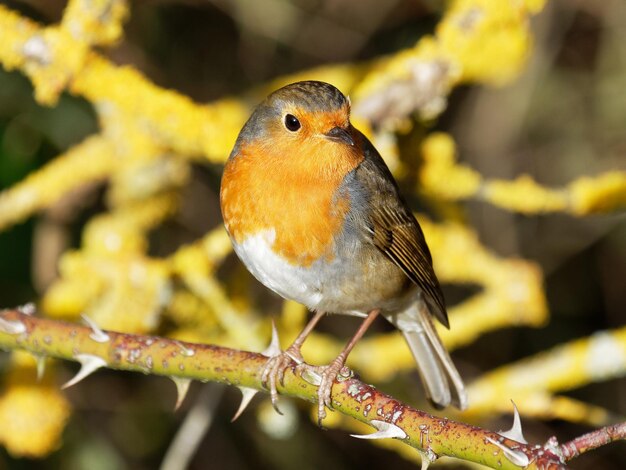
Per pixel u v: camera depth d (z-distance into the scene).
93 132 12.25
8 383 9.71
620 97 13.16
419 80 9.44
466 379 12.89
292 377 6.47
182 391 6.71
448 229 10.62
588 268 13.73
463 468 10.47
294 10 12.60
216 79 12.69
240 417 12.40
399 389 10.73
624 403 13.02
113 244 10.38
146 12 12.34
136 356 6.67
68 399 11.55
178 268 10.10
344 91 11.20
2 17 8.91
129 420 12.09
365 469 12.67
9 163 12.15
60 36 8.93
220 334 10.57
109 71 9.15
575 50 13.34
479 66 9.60
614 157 13.16
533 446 5.16
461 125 13.17
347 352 8.38
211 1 12.36
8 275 12.01
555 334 13.32
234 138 9.42
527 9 9.57
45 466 11.59
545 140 13.24
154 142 10.41
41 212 11.56
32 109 12.05
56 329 6.79
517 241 13.16
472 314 10.34
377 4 12.73
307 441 12.55
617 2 12.91
